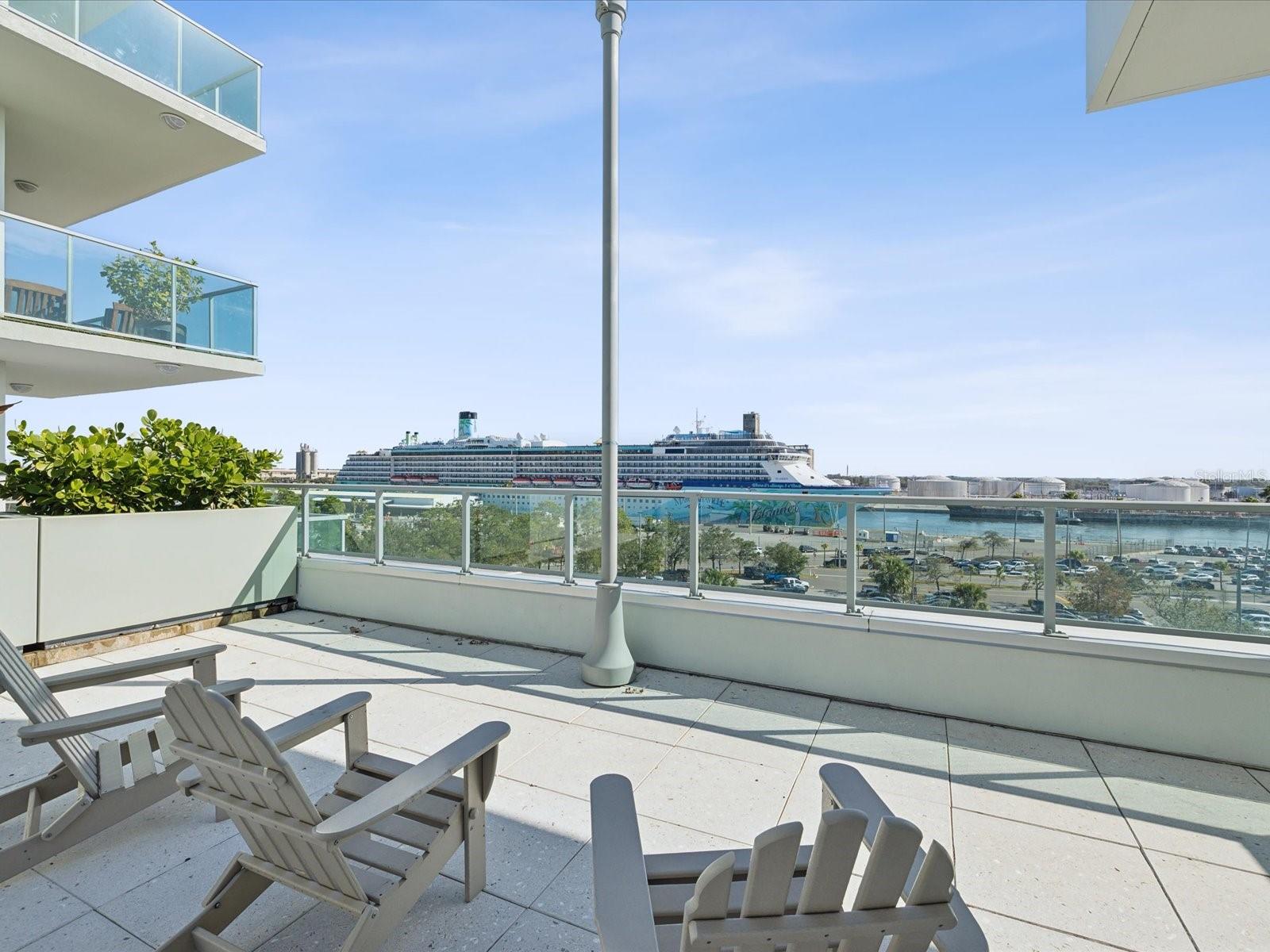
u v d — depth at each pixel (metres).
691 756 3.87
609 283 5.07
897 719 4.48
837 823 1.29
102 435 6.99
